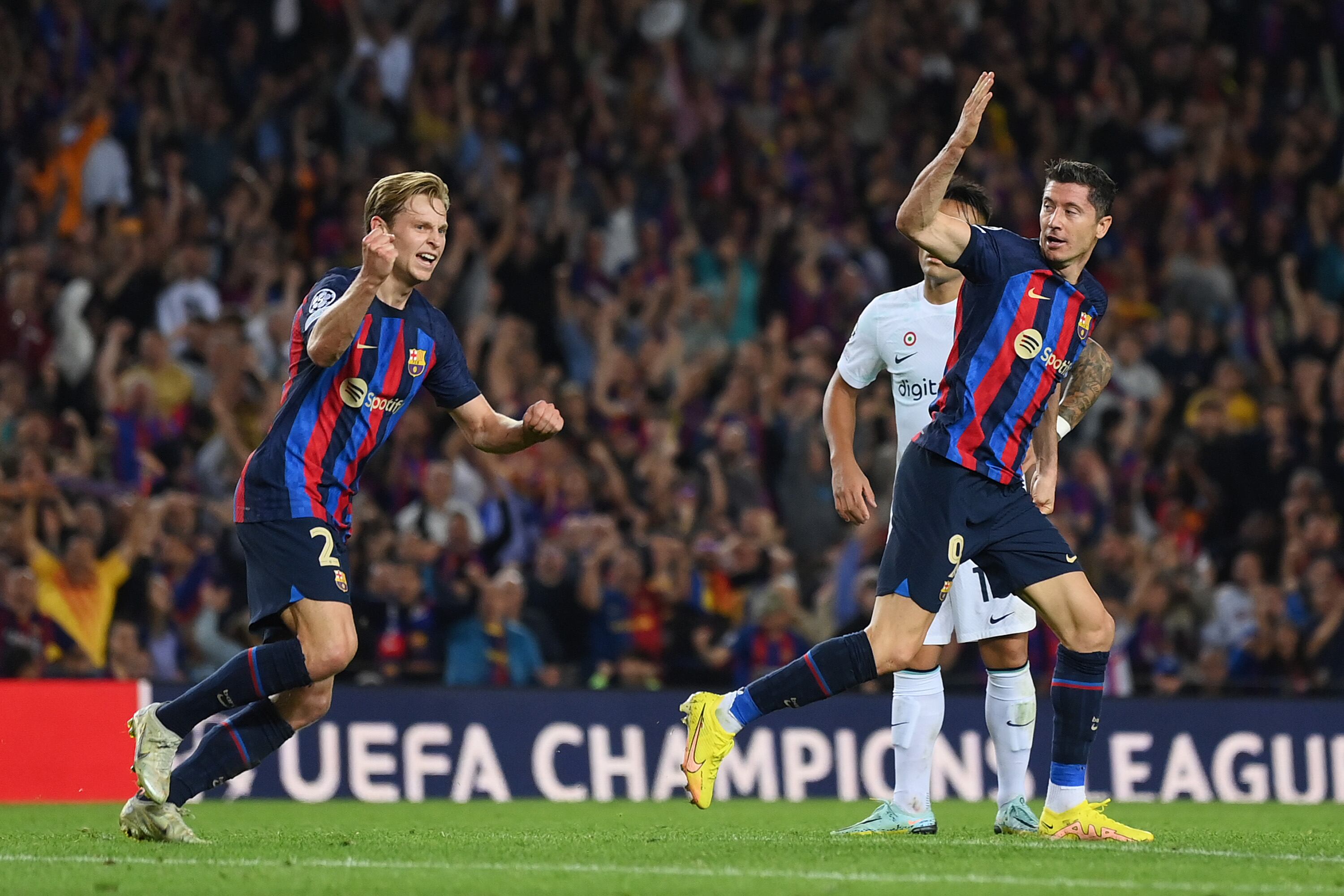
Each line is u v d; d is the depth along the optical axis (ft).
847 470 70.44
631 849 59.06
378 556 128.36
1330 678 145.79
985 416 60.34
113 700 105.09
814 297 176.35
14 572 116.78
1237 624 147.74
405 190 59.67
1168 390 173.37
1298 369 175.11
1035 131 203.00
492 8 189.98
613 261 177.17
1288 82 215.31
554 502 142.20
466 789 109.29
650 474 148.05
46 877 48.55
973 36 207.10
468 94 182.50
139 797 59.57
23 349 144.25
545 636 127.65
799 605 139.03
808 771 114.42
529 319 165.89
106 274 151.74
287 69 181.27
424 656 122.83
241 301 156.76
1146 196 198.39
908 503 60.70
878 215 191.01
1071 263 61.46
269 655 57.77
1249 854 60.08
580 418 149.28
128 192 163.94
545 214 175.83
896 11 205.77
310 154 173.27
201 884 46.98
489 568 138.92
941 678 69.21
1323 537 151.64
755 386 156.46
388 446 140.56
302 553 58.08
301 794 105.60
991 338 60.03
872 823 68.39
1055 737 64.85
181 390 142.61
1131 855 57.77
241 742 59.98
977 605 68.03
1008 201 195.00
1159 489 161.89
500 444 62.90
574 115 184.96
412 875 49.55
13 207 160.66
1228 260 196.44
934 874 50.29
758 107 194.80
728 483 146.61
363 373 59.11
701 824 82.23
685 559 134.41
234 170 166.91
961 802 111.24
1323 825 85.92
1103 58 209.87
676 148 187.21
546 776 111.24
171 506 125.90
